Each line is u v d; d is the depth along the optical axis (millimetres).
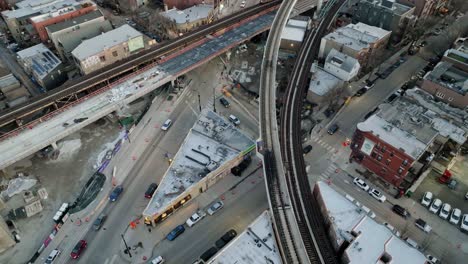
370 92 127500
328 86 122750
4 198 96750
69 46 135625
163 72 122438
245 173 101875
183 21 152750
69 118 105812
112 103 110688
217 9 169875
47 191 98750
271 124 106812
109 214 92562
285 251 77312
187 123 117438
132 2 173000
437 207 91688
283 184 90375
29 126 103188
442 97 113188
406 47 149125
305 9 164250
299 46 144000
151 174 101938
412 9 145000
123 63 126938
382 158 94938
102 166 103312
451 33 145375
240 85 131750
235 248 77250
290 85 124438
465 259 83438
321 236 81625
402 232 87562
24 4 156375
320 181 89812
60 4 154750
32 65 130000
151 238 87562
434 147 97438
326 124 115500
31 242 87562
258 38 155750
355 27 143750
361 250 72938
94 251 85312
